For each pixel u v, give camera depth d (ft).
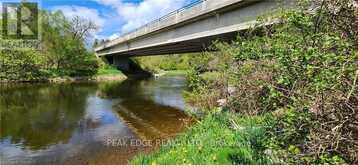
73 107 75.36
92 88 126.11
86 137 46.01
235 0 53.11
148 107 74.02
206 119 33.35
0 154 38.47
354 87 10.39
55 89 121.60
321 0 13.65
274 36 18.34
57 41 181.06
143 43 121.39
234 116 29.40
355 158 11.55
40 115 64.59
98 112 67.97
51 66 178.50
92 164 34.24
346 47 12.04
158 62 285.23
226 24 60.34
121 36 157.58
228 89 30.94
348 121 11.21
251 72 22.72
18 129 52.01
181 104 77.05
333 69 11.16
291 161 13.12
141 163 24.50
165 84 144.36
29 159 36.55
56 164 34.73
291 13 15.15
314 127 11.73
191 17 70.38
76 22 217.97
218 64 35.55
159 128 49.96
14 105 78.59
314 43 13.39
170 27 85.25
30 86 133.08
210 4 62.08
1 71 149.69
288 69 13.28
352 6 12.88
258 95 22.80
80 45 200.23
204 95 35.60
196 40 77.51
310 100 12.17
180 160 22.26
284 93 14.14
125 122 56.49
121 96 97.19
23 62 151.84
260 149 20.66
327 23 13.71
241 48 22.41
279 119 13.93
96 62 209.97
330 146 11.96
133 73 218.59
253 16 51.62
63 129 51.78
